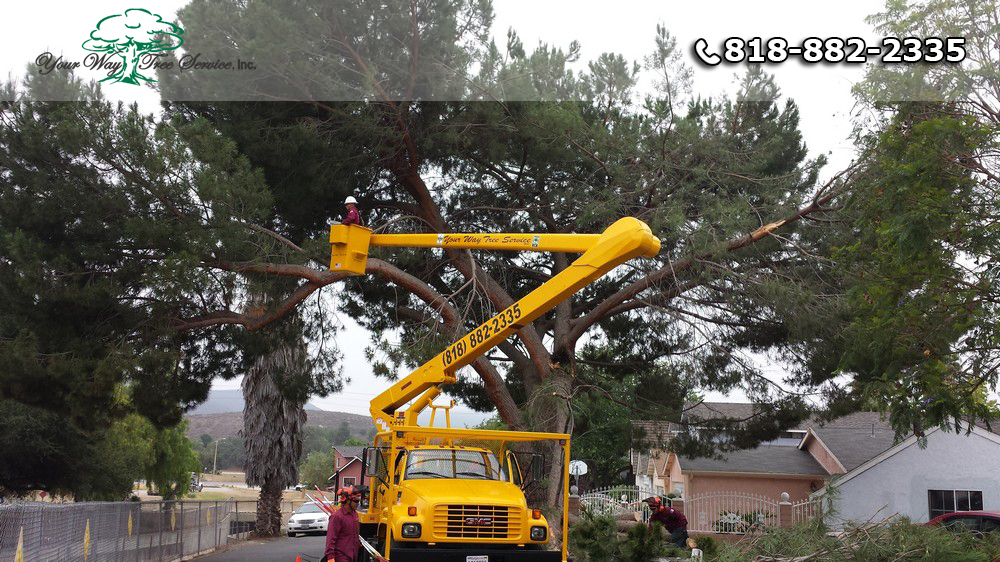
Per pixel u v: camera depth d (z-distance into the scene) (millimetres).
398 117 19453
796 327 18281
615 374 26359
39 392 16891
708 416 25922
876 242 13078
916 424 13922
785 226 19188
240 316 19391
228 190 16484
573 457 50656
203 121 17141
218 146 17031
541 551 11938
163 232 16219
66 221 16750
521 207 22781
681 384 23562
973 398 12469
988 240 11484
